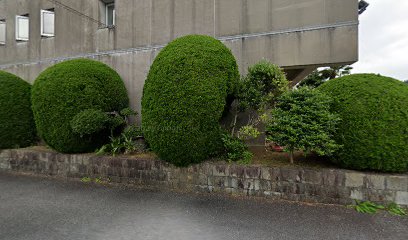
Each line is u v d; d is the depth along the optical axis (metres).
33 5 9.01
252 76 4.95
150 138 4.77
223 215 3.67
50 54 8.69
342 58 5.48
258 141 5.92
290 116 4.02
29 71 9.08
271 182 4.30
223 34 6.35
